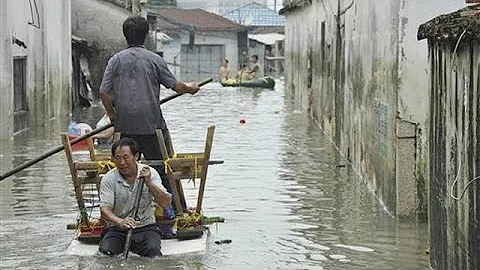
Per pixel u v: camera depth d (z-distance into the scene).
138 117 12.67
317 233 13.34
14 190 16.81
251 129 28.06
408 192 14.20
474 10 9.94
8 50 24.75
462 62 9.37
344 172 19.22
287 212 14.88
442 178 10.40
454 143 9.75
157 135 12.41
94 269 11.16
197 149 22.72
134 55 12.77
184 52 73.31
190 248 12.07
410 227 13.72
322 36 28.16
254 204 15.53
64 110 34.66
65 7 35.12
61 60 34.06
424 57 14.00
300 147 23.45
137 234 11.82
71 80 37.00
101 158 13.06
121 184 11.84
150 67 12.78
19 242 12.69
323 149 23.06
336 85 23.67
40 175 18.53
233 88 52.25
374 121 16.53
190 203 15.55
